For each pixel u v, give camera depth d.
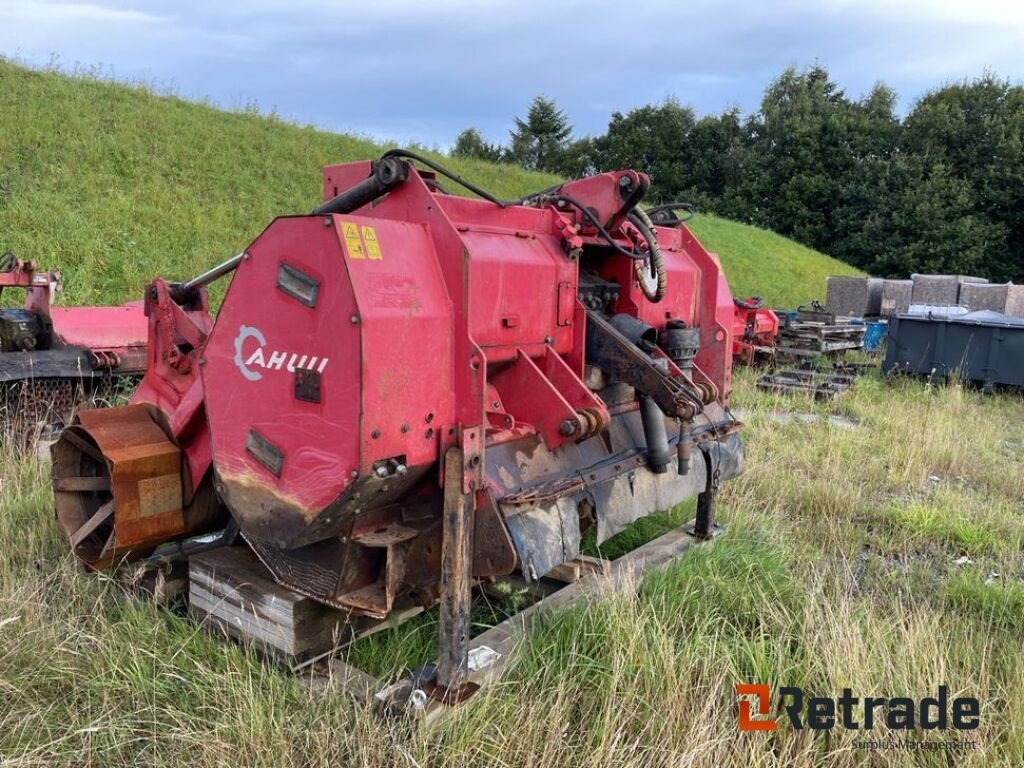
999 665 3.35
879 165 36.22
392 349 2.46
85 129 13.91
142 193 12.51
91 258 10.05
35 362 5.72
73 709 2.76
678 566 3.85
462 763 2.49
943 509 5.50
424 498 2.89
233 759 2.52
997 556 4.90
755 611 3.60
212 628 3.27
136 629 3.16
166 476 3.46
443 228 2.69
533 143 49.84
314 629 3.01
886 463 6.79
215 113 18.08
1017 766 2.69
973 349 11.01
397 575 2.86
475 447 2.66
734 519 4.79
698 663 3.09
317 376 2.51
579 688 2.96
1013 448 7.89
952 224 33.84
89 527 3.65
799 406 9.27
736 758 2.65
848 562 4.60
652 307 4.02
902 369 11.59
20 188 11.23
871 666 3.08
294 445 2.62
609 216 3.39
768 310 12.38
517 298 3.04
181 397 3.91
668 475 3.80
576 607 3.34
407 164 2.77
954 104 36.59
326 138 19.45
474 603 3.77
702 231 25.06
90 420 3.50
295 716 2.69
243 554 3.43
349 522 2.73
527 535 2.80
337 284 2.43
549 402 3.05
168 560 3.68
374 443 2.45
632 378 3.37
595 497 3.25
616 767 2.54
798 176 38.41
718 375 4.42
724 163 42.38
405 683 2.79
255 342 2.71
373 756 2.51
